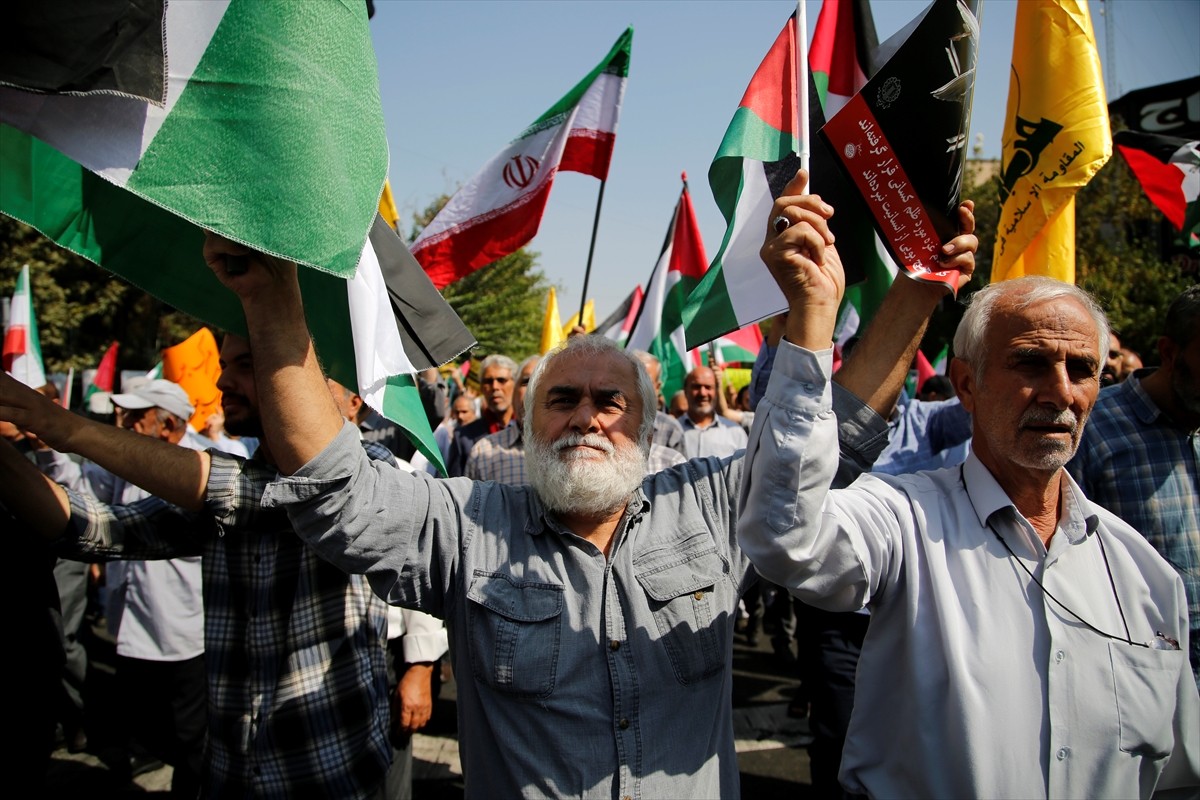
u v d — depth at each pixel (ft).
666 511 6.32
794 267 4.83
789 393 4.82
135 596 12.19
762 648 22.09
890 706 5.52
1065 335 5.25
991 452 5.58
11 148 5.27
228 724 6.71
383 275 6.53
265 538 6.80
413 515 5.77
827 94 8.94
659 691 5.70
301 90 4.16
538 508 6.19
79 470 17.20
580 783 5.42
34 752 7.33
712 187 7.41
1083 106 9.17
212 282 6.18
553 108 14.70
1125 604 5.42
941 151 5.94
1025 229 9.46
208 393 20.94
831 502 5.32
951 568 5.43
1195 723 5.43
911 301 5.89
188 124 4.06
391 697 10.22
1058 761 4.99
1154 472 8.18
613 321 30.22
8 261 57.77
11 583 7.09
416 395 6.62
